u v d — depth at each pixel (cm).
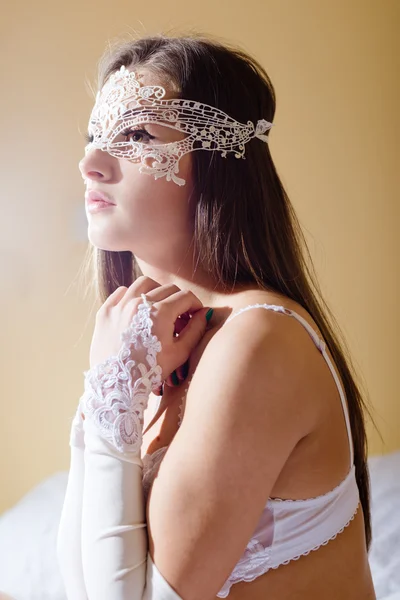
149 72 91
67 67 251
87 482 78
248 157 91
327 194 275
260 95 95
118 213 88
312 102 271
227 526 68
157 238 89
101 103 93
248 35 263
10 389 255
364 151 279
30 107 251
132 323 81
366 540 104
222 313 85
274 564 78
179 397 86
